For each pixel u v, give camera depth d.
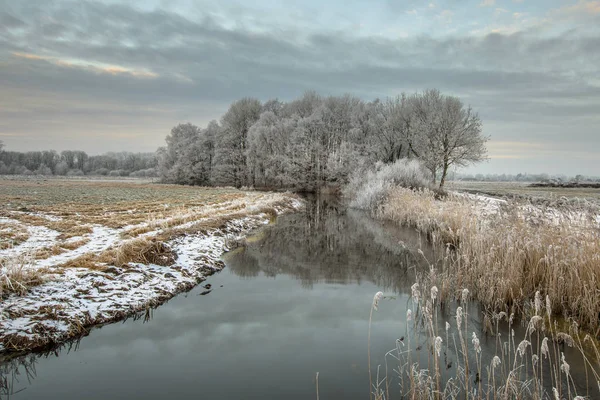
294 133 48.41
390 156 42.88
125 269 8.89
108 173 148.38
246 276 10.21
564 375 5.04
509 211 10.52
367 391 4.71
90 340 6.20
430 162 35.75
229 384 4.93
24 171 137.12
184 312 7.50
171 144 69.25
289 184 50.25
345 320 7.09
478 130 34.19
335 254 12.91
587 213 8.72
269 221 21.33
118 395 4.68
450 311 7.45
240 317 7.23
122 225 14.98
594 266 7.01
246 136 57.25
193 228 14.41
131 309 7.38
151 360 5.59
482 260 8.48
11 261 7.69
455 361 5.47
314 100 56.91
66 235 12.15
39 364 5.45
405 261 11.80
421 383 4.44
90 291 7.53
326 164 47.88
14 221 14.75
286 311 7.57
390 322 6.99
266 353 5.78
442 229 14.04
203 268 10.49
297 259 12.17
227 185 56.94
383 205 23.38
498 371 5.17
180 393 4.73
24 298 6.65
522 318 6.76
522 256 8.24
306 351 5.85
